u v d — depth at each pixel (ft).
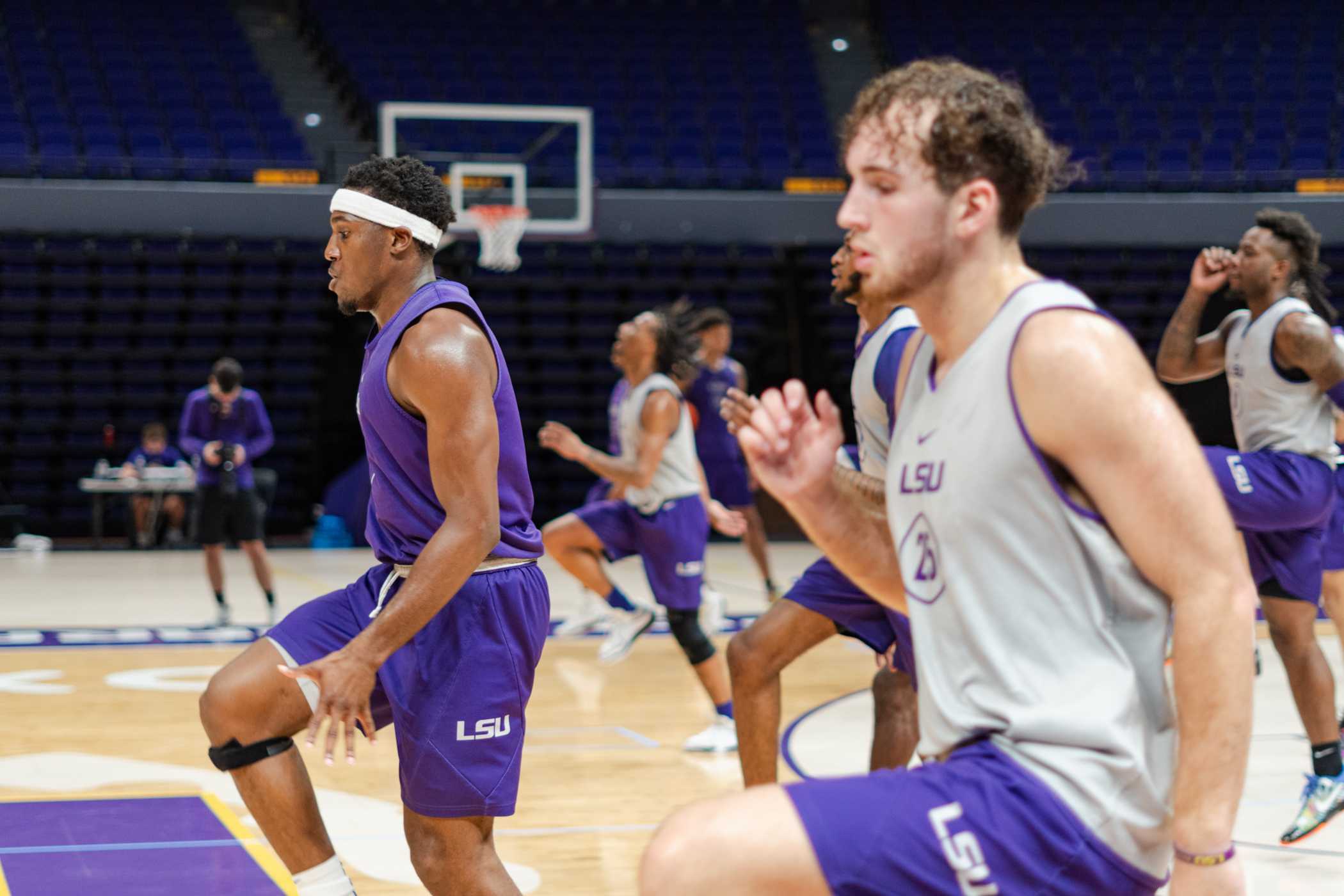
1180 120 58.29
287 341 51.37
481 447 7.98
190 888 11.59
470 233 48.26
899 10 66.59
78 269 50.26
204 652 24.93
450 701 8.27
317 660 8.31
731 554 45.75
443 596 7.83
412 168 8.75
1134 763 5.00
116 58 56.44
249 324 50.83
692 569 17.54
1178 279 54.70
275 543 47.96
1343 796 13.16
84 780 15.53
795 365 53.21
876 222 5.24
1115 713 5.00
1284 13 65.67
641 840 13.42
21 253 49.57
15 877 11.87
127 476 42.88
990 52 63.52
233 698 8.32
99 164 50.62
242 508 28.32
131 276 50.24
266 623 28.60
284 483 50.14
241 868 12.16
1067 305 5.03
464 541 7.88
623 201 53.57
